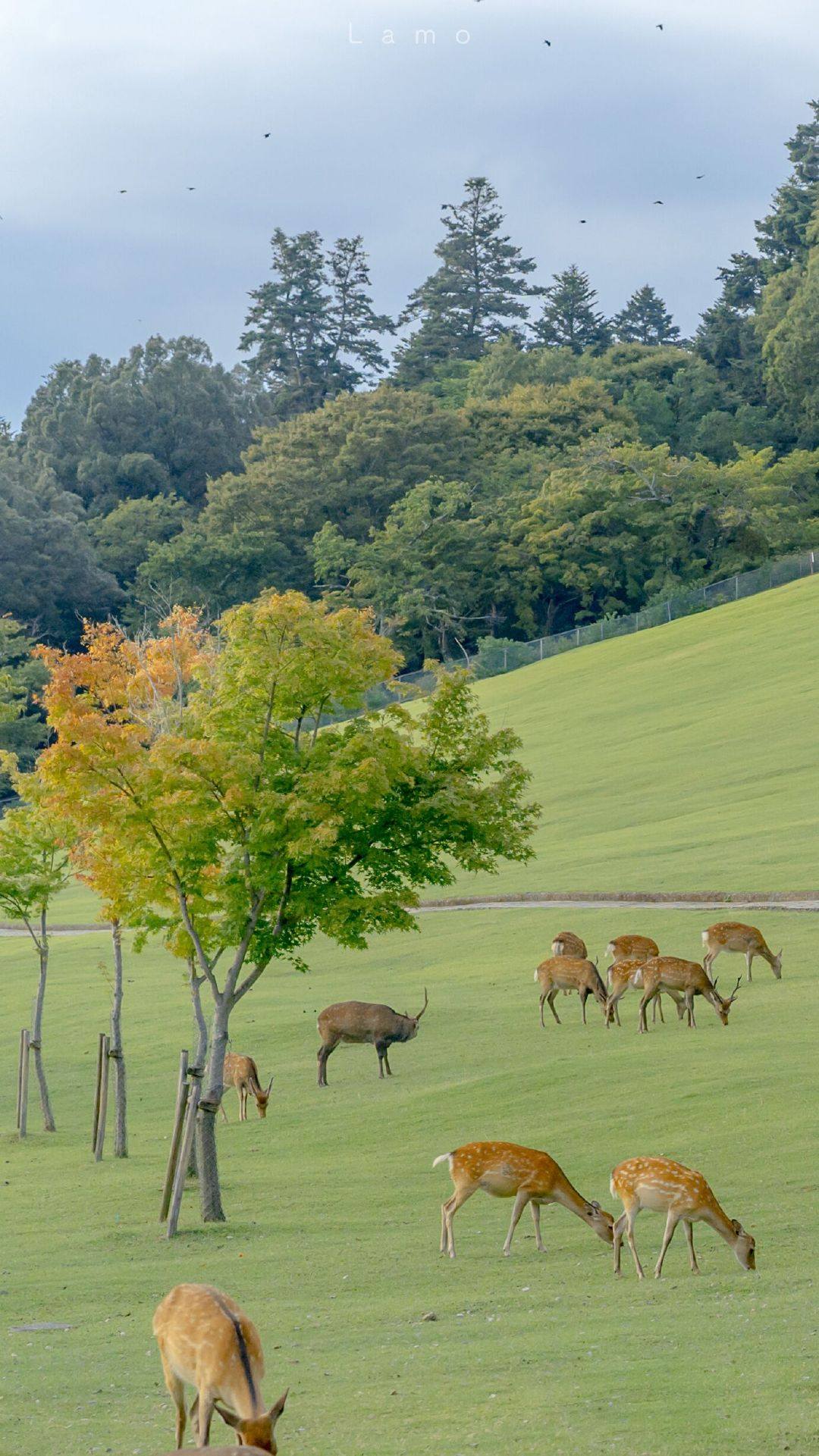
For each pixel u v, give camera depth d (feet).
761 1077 170.40
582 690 614.34
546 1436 70.08
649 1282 106.32
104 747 157.48
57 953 351.87
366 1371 85.46
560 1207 137.90
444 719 170.71
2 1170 177.58
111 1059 185.06
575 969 218.59
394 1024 206.69
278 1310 104.88
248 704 161.99
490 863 168.25
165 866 160.04
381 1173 157.38
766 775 421.18
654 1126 158.51
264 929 165.58
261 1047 235.40
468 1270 114.73
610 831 391.24
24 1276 122.11
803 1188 130.31
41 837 210.79
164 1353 72.33
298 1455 71.00
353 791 151.53
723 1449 66.64
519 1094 181.47
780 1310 92.12
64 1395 85.40
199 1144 145.18
